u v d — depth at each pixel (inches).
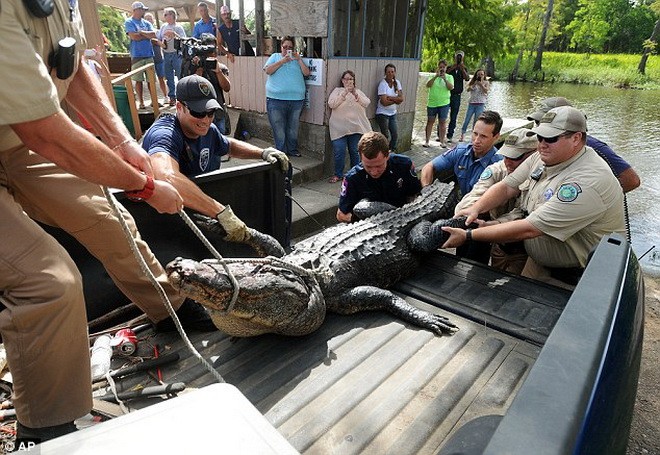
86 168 58.9
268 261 88.9
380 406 73.3
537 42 1493.6
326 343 90.8
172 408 37.7
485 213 149.8
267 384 78.1
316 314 91.4
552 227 111.7
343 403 73.8
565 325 46.0
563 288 112.7
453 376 81.0
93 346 86.2
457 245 124.5
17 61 49.6
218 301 78.1
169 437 35.1
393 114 310.7
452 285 115.9
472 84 398.0
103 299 102.0
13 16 50.4
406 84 331.9
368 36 298.5
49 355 59.2
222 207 104.6
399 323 99.2
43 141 55.1
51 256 59.5
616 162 140.0
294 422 69.6
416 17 329.4
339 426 69.2
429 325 95.2
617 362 45.8
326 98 270.1
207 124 114.6
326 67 264.1
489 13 595.5
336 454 64.2
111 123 80.1
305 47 278.1
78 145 56.7
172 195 70.6
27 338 57.9
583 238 116.6
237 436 35.3
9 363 59.7
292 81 264.2
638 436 110.7
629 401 53.2
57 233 92.4
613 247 66.4
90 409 65.4
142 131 300.2
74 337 61.0
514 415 33.7
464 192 175.6
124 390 77.0
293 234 215.2
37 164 75.4
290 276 88.4
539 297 108.4
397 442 66.6
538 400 35.3
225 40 317.7
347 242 114.9
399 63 316.2
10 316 57.5
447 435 68.1
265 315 83.9
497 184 137.7
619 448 51.8
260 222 131.7
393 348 89.4
